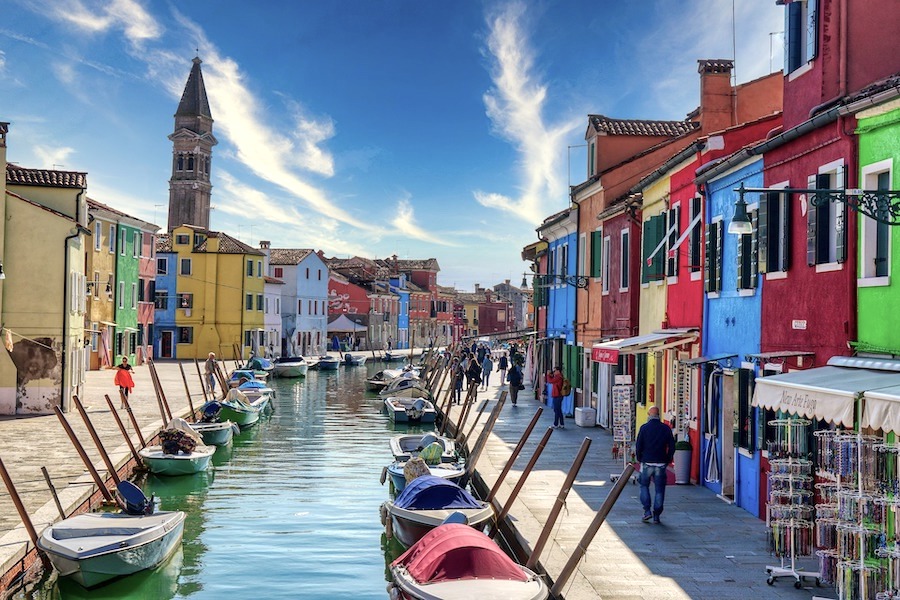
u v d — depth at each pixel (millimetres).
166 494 20734
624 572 11125
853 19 12859
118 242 52938
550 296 35688
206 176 108625
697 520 14031
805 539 11070
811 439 12172
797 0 14211
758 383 11227
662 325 20500
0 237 28641
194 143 105625
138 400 34219
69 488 17234
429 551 11383
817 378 10352
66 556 12812
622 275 24641
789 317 13461
